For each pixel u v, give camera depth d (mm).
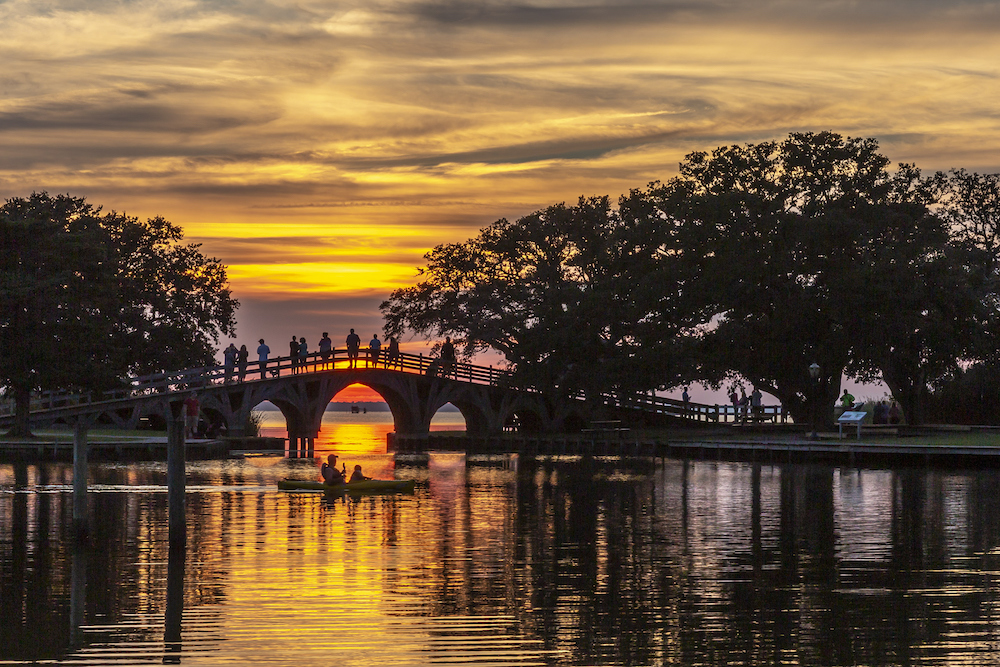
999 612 22094
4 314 64312
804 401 76688
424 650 19500
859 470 53844
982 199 88188
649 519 35562
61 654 19312
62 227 84938
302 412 82812
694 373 76250
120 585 24516
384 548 29453
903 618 21641
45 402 74500
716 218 74438
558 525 34094
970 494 41938
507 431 92562
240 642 20000
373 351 86625
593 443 75062
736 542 30562
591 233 90438
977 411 76625
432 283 95812
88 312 69188
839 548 29391
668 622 21391
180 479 28922
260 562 27328
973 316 71375
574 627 21031
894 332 68938
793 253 72250
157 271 89250
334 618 21656
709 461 63031
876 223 71938
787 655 19312
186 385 79500
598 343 82312
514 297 90688
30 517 35438
